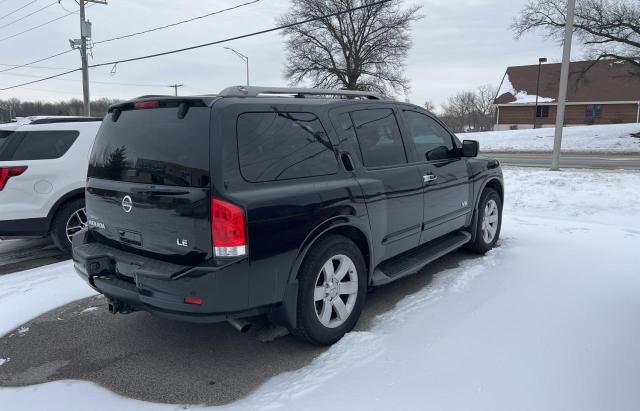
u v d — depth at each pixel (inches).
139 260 134.6
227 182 120.4
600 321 150.6
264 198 124.8
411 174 176.7
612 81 1877.5
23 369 138.6
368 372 127.0
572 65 1366.9
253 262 122.6
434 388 118.1
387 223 165.0
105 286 139.1
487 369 125.6
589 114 1898.4
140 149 136.0
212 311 120.1
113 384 129.3
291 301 133.6
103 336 158.6
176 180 125.4
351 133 158.6
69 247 262.7
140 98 141.8
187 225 122.2
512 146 1293.1
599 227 275.7
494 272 201.9
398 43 1689.2
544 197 367.6
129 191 135.6
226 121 123.9
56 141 258.4
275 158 132.2
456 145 214.5
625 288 177.9
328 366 131.7
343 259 147.4
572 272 198.1
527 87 2037.4
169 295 122.2
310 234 134.7
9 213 243.3
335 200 141.9
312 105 149.0
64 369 138.1
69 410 117.6
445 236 215.5
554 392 114.7
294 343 149.8
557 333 143.6
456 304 168.6
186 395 122.8
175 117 129.6
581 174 458.9
